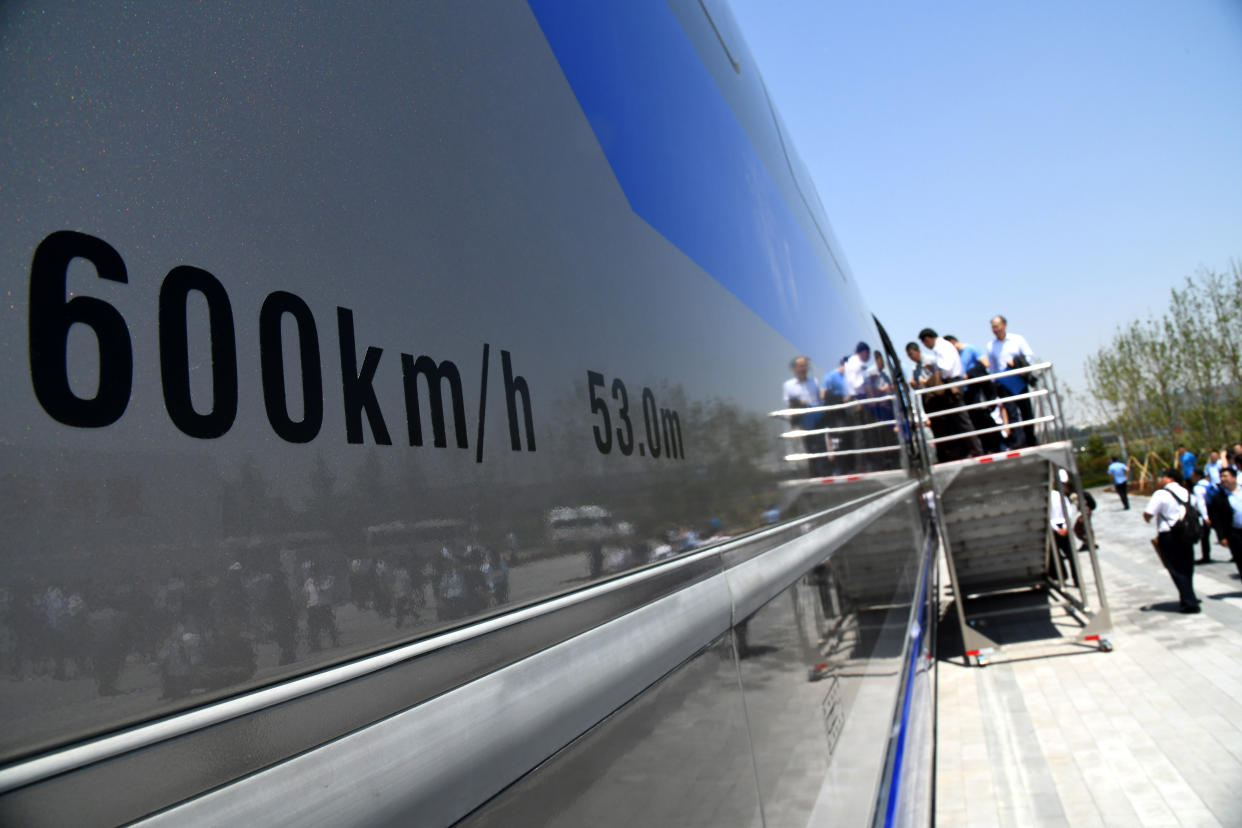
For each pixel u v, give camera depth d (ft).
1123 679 28.73
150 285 2.15
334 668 2.43
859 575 12.13
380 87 3.20
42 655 1.81
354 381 2.72
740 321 7.74
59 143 2.03
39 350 1.90
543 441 3.76
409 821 2.49
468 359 3.33
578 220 4.70
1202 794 18.38
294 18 2.84
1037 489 35.73
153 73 2.29
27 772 1.73
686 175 7.11
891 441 20.89
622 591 4.25
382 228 3.01
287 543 2.37
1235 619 35.53
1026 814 18.69
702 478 5.77
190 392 2.19
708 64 9.00
